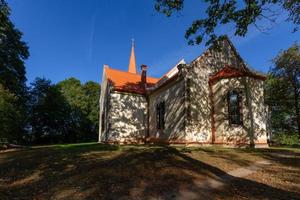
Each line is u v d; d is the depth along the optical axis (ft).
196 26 42.57
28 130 147.43
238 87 59.52
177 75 64.90
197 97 61.87
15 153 56.54
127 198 22.71
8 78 107.14
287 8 38.78
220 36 43.50
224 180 27.94
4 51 106.63
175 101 66.08
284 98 102.73
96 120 177.78
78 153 47.06
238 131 57.41
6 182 29.40
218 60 67.67
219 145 58.85
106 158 40.29
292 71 96.32
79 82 195.11
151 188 25.36
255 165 35.99
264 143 58.90
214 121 61.31
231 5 40.34
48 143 153.07
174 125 65.41
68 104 161.68
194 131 59.62
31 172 33.53
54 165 36.68
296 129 103.91
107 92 90.99
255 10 38.75
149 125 83.41
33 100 151.12
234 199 21.95
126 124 82.02
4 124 77.10
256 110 59.26
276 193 23.25
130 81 95.76
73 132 165.17
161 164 34.47
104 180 27.94
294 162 37.55
